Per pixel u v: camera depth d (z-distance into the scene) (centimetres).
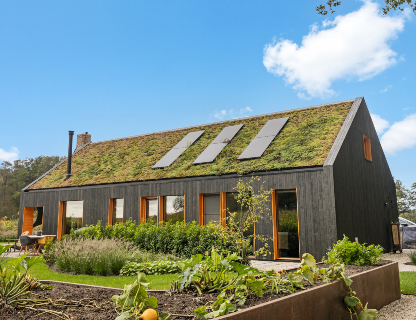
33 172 5753
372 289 530
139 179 1484
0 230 2425
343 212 1105
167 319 293
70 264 887
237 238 929
